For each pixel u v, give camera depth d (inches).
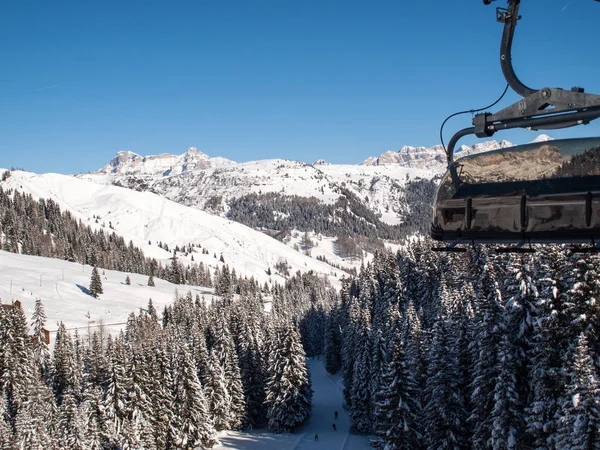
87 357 3088.1
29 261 7411.4
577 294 1032.2
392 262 3240.7
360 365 2491.4
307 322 5191.9
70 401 2464.3
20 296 5457.7
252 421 2898.6
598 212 241.4
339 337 4220.0
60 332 3171.8
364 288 3681.1
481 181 274.1
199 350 2918.3
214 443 2500.0
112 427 2359.7
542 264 1115.3
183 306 5467.5
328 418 2942.9
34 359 3159.5
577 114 210.8
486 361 1295.5
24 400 2778.1
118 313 5728.3
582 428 959.0
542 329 1099.9
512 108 229.6
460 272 2410.2
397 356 1712.6
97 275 6245.1
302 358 2738.7
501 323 1269.7
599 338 1025.5
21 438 2226.9
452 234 283.1
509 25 224.2
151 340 2910.9
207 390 2785.4
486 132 241.0
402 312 2869.1
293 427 2723.9
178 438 2404.0
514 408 1203.9
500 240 270.4
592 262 1025.5
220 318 3139.8
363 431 2491.4
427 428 1541.6
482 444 1302.9
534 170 258.7
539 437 1125.1
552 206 252.2
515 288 1263.5
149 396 2449.6
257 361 3024.1
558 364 1091.3
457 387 1487.5
